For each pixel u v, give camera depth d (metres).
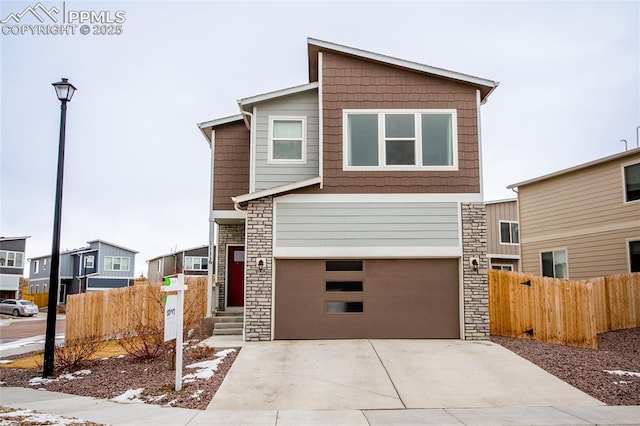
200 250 39.69
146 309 15.88
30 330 22.69
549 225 19.22
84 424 6.22
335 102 12.45
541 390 8.05
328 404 7.45
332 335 11.91
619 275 13.99
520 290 12.26
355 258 12.05
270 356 10.23
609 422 6.42
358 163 12.27
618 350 10.85
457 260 12.14
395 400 7.63
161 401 7.57
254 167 12.85
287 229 12.05
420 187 12.16
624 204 15.94
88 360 11.17
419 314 11.98
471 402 7.53
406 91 12.49
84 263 44.50
